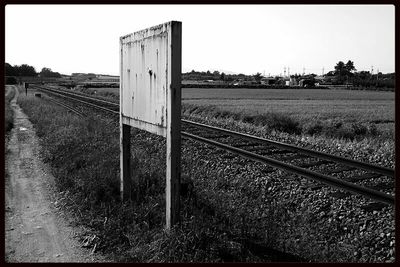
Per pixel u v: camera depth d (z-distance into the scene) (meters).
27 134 16.31
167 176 5.30
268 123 19.08
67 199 7.35
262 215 6.11
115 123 16.94
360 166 8.45
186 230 5.18
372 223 5.74
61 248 5.45
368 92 80.06
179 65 5.05
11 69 189.62
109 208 6.34
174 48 4.97
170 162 5.18
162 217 5.94
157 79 5.39
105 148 10.27
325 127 17.81
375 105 37.62
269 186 7.64
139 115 6.07
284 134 15.11
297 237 5.46
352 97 56.41
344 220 5.91
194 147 11.26
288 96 56.59
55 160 10.34
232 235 5.35
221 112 24.36
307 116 22.81
